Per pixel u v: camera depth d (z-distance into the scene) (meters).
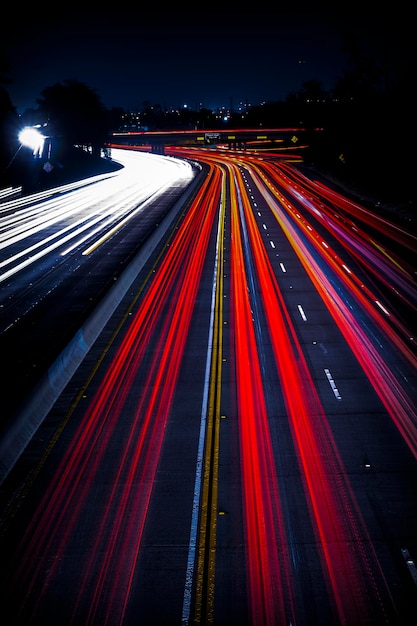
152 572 10.04
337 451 13.62
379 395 16.38
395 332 21.41
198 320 23.56
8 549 10.70
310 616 9.06
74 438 14.58
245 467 13.09
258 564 10.14
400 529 10.88
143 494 12.22
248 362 19.05
